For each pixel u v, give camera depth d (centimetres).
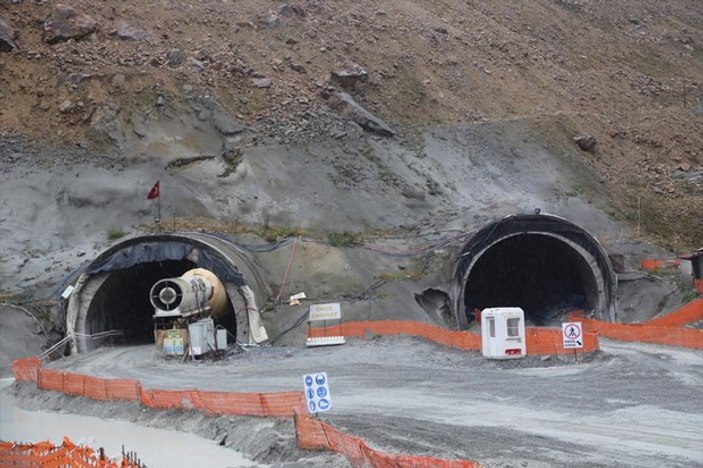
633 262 5691
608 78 8119
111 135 5325
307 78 6241
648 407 2256
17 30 5722
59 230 4853
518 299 5838
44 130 5316
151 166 5241
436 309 4869
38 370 3212
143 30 6038
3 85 5469
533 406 2353
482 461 1662
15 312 4156
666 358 3278
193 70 5862
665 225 6234
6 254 4619
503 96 7069
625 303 5250
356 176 5628
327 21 6956
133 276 4644
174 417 2564
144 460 2091
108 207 5003
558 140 6681
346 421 2202
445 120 6512
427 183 5803
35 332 4138
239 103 5831
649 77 8456
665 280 5325
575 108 7319
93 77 5525
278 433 2131
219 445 2247
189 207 5103
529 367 3247
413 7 7900
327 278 4634
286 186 5375
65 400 2988
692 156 7125
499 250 5638
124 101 5488
